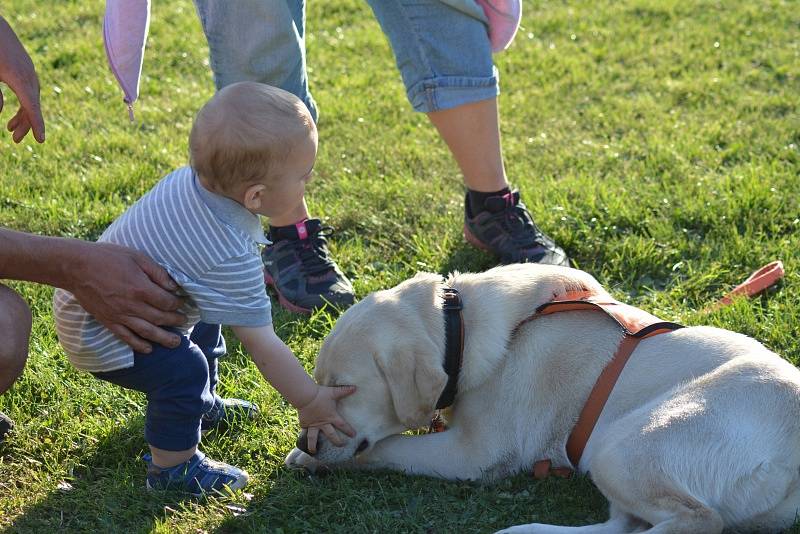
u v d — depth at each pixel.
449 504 2.76
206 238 2.60
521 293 2.96
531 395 2.89
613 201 4.68
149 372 2.66
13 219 4.68
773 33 7.64
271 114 2.57
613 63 7.24
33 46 7.67
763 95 6.36
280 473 2.96
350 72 7.20
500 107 6.40
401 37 4.04
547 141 5.77
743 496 2.49
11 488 2.85
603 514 2.72
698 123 5.93
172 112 6.36
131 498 2.79
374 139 5.83
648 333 2.84
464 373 2.88
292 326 3.83
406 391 2.76
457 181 5.21
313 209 4.81
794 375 2.62
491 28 4.21
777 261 4.00
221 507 2.75
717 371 2.66
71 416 3.22
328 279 4.02
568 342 2.89
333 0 9.01
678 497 2.47
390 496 2.80
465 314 2.92
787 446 2.49
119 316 2.56
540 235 4.30
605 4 8.77
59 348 3.56
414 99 4.12
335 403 2.81
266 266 4.10
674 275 4.14
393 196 4.98
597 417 2.81
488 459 2.88
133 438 3.08
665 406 2.62
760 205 4.62
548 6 8.80
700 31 7.80
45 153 5.55
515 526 2.57
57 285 2.56
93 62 7.33
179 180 2.70
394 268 4.30
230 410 3.19
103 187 5.07
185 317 2.65
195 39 7.95
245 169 2.56
